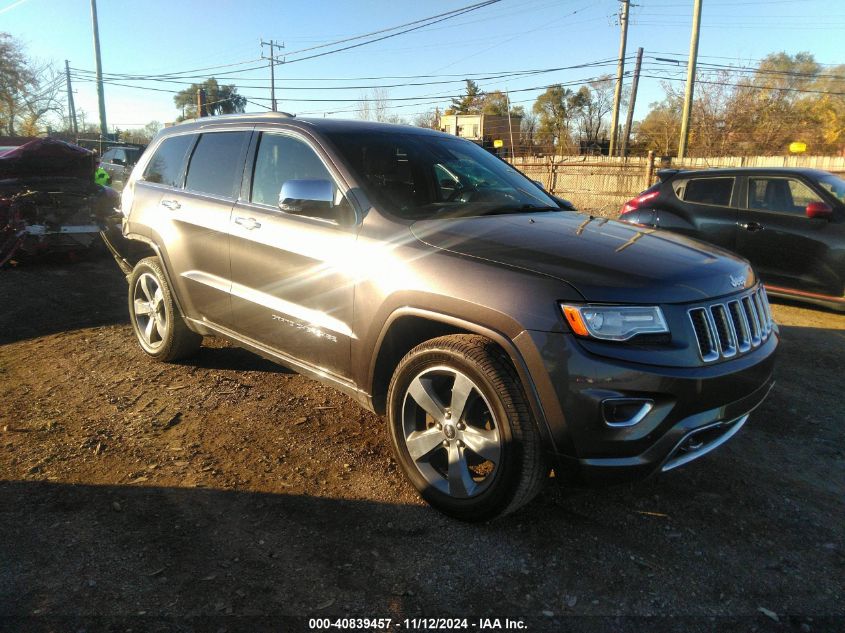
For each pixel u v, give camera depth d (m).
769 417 4.05
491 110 50.84
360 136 3.67
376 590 2.39
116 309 6.55
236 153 4.08
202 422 3.81
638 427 2.41
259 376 4.57
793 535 2.79
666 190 8.08
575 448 2.43
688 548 2.68
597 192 20.28
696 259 2.87
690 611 2.31
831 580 2.49
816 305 7.02
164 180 4.69
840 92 36.38
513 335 2.50
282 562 2.54
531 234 2.95
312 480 3.16
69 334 5.61
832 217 6.53
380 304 2.97
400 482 3.16
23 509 2.86
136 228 4.73
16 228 8.21
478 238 2.88
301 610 2.28
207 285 4.09
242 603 2.30
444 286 2.72
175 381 4.46
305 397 4.20
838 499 3.10
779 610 2.32
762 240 7.03
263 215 3.69
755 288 3.03
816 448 3.63
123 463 3.30
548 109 50.66
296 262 3.43
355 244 3.15
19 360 4.89
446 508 2.83
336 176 3.39
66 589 2.35
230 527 2.76
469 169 3.91
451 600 2.35
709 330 2.57
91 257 9.52
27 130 38.19
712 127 34.78
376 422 3.84
